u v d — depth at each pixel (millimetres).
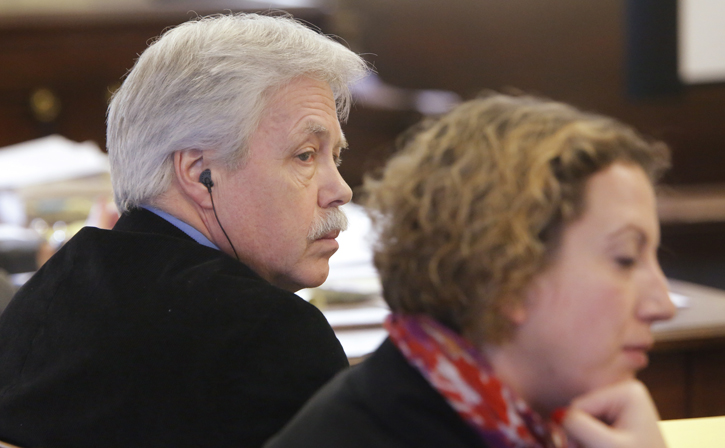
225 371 3971
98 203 10258
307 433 2736
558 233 2545
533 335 2600
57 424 4086
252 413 3934
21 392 4254
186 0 17266
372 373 2805
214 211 4887
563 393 2682
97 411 4035
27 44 15969
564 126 2643
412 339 2689
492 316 2559
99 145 16641
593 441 2535
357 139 18438
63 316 4406
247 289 4188
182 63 4789
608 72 23312
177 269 4352
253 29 4984
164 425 3943
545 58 23672
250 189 4863
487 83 24078
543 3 23406
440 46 24062
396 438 2629
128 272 4410
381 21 24047
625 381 2627
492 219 2504
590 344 2551
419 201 2670
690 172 22922
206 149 4793
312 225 5062
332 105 5180
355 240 10531
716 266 18656
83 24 16062
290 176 4938
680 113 22891
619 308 2537
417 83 24344
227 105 4727
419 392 2648
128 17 16266
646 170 2650
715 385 7504
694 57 15633
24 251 9789
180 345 4043
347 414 2725
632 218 2533
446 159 2680
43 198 11391
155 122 4789
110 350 4121
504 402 2561
